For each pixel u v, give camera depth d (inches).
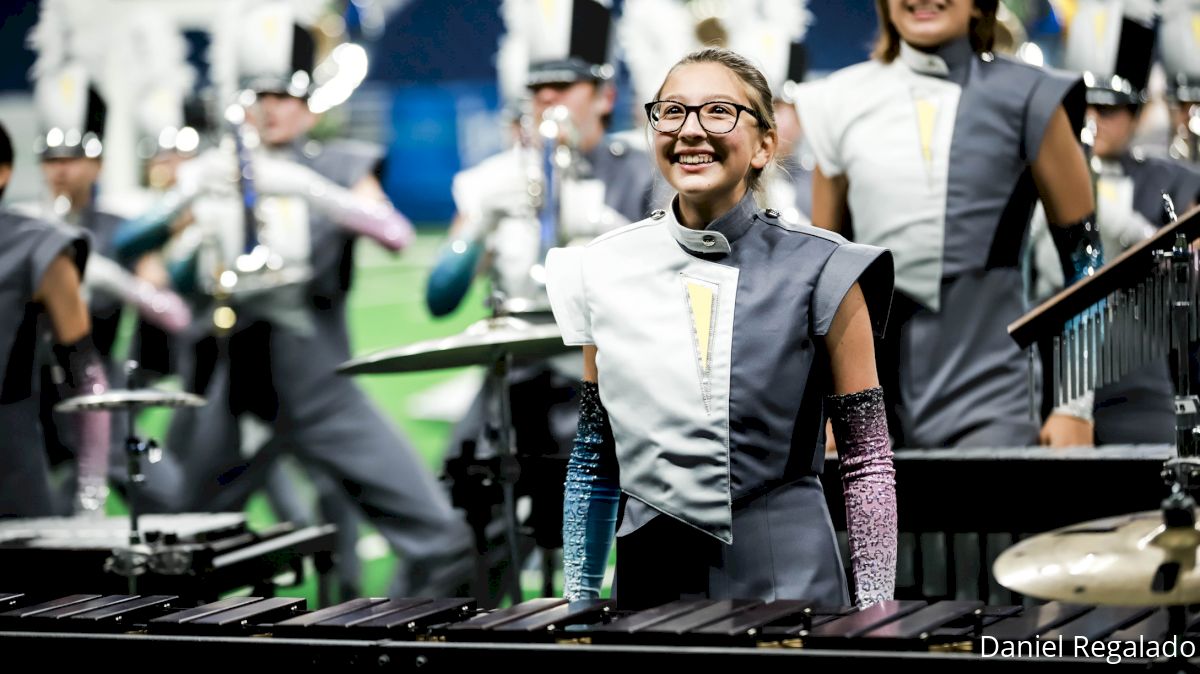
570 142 428.1
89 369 394.3
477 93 1422.2
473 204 448.1
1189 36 524.7
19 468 386.3
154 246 502.0
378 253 1465.3
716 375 222.5
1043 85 327.0
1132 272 255.4
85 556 308.0
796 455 224.1
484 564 342.6
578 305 232.8
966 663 191.3
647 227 233.3
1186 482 216.5
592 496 236.4
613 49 450.9
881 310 227.6
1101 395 407.8
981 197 327.9
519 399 402.9
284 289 482.0
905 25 330.3
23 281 387.5
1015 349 328.8
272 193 485.4
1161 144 556.4
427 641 211.2
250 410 483.5
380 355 325.4
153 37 617.9
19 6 1225.4
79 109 541.6
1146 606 207.6
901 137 331.9
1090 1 459.5
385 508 475.5
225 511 486.9
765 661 197.8
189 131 512.7
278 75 500.1
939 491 295.6
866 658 194.7
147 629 221.8
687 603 215.2
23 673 223.0
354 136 1411.2
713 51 228.4
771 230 227.9
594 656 203.0
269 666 212.8
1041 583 187.8
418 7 1416.1
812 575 221.6
